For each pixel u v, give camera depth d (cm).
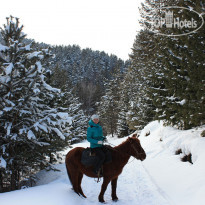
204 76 765
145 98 1741
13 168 905
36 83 854
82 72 11531
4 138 866
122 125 3188
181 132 987
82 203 564
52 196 558
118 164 571
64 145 1208
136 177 798
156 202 540
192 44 804
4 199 539
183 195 529
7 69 740
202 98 789
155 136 1270
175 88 974
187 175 628
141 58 2522
